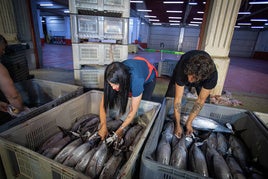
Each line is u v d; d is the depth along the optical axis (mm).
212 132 1550
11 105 1353
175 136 1416
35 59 4961
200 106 1371
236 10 2664
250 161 1287
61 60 6609
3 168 1086
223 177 1010
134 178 967
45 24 16703
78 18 2141
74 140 1281
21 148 884
